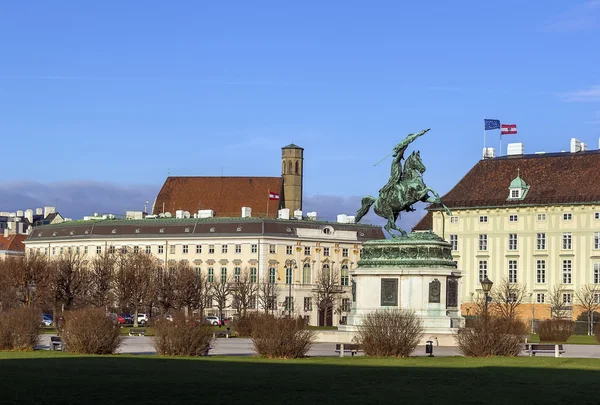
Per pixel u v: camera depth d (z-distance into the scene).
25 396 43.94
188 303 183.00
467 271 176.50
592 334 145.12
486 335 72.81
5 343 75.81
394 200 89.62
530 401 44.94
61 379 50.91
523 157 178.75
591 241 167.12
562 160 174.88
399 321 71.81
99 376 52.75
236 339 106.06
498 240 174.25
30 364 60.59
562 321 110.56
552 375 56.75
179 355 71.00
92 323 73.00
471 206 176.12
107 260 190.62
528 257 171.62
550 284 169.75
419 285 86.25
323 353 76.62
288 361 65.69
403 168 90.50
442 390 48.41
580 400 45.53
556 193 170.62
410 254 87.50
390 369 59.34
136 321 176.88
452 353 77.25
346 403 43.38
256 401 43.56
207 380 51.38
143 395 44.94
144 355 71.12
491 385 50.81
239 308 179.50
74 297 174.62
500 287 167.00
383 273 87.12
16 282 171.75
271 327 69.81
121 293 178.50
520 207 172.38
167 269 198.25
